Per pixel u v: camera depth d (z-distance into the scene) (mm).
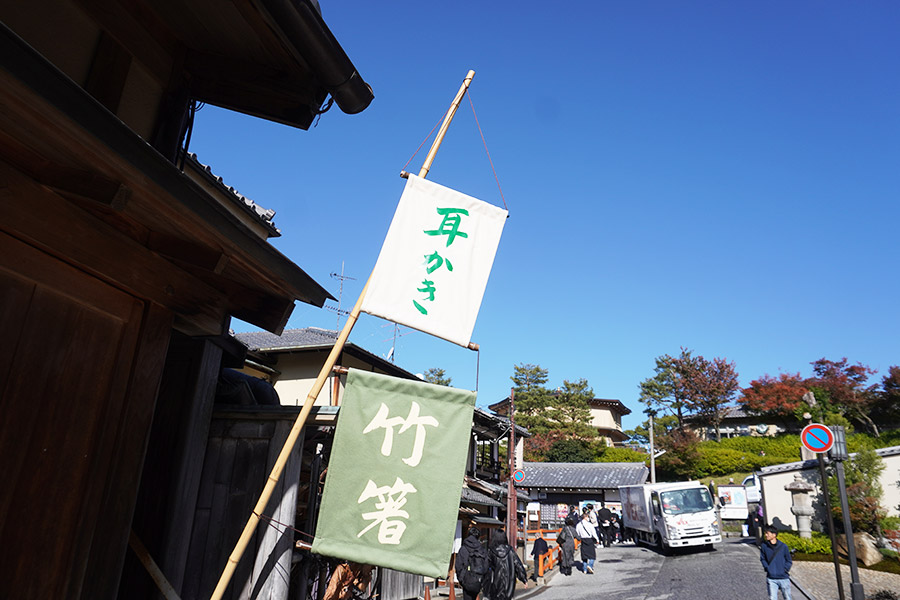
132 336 3965
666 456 42781
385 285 4824
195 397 5195
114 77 4477
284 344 18266
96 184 3025
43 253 3279
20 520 3131
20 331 3150
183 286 4371
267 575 4855
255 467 5219
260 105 5738
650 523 24656
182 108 5195
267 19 4609
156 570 4520
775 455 40031
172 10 4902
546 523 37688
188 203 3316
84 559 3479
